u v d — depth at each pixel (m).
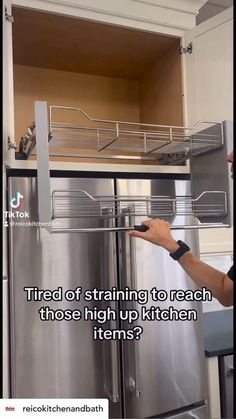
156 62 1.60
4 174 1.04
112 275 1.08
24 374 0.99
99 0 1.27
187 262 1.03
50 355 1.02
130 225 1.08
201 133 1.15
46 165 0.84
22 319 1.00
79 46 1.44
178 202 1.20
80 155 1.27
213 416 1.33
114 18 1.30
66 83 1.62
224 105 1.28
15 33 1.32
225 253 1.41
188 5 1.40
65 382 1.03
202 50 1.36
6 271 1.01
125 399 1.09
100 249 1.08
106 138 1.18
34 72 1.57
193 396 1.19
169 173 1.37
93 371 1.06
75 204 1.06
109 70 1.66
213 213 1.11
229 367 1.37
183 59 1.42
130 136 1.42
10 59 1.13
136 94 1.76
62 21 1.27
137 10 1.33
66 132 1.20
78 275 1.05
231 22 1.28
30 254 1.01
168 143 1.14
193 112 1.39
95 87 1.68
